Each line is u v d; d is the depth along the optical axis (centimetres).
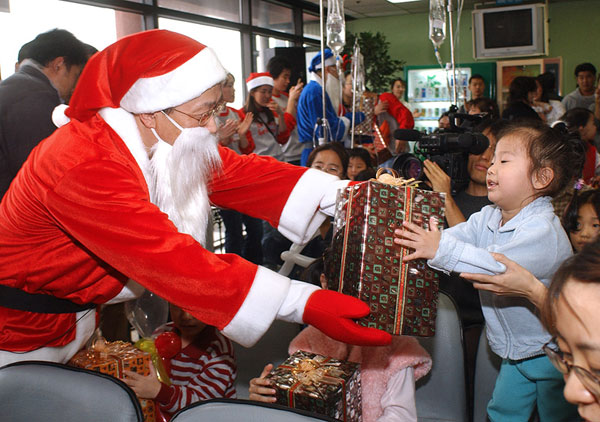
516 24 820
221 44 630
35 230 111
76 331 128
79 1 420
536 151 130
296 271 196
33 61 212
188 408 90
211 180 131
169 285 95
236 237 381
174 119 111
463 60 883
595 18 823
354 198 112
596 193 154
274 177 133
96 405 92
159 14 515
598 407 52
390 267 108
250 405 87
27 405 95
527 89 422
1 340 118
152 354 138
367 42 805
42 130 199
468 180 188
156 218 99
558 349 67
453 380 148
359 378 123
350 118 381
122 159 106
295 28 783
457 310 149
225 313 95
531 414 147
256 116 404
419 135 184
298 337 146
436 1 264
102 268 119
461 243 111
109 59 108
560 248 128
